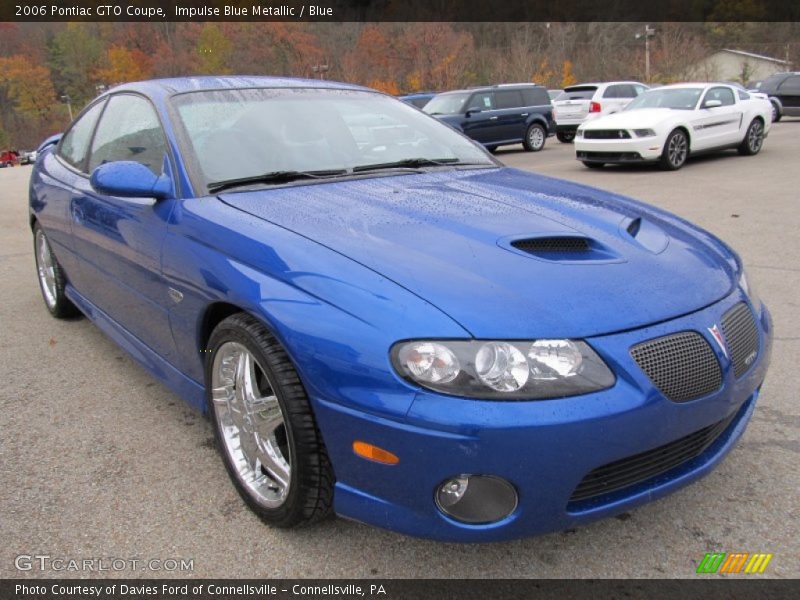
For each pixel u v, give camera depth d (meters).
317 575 2.14
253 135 3.04
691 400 2.00
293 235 2.28
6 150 81.94
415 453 1.83
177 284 2.59
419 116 3.71
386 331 1.88
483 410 1.78
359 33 55.56
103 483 2.65
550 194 2.88
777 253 5.88
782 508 2.43
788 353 3.76
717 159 13.01
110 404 3.34
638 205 2.99
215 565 2.19
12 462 2.81
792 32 67.88
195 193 2.71
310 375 1.98
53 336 4.33
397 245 2.20
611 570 2.15
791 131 19.33
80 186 3.58
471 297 1.93
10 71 83.88
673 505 2.47
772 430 2.96
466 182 3.01
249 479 2.42
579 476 1.86
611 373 1.88
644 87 19.36
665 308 2.06
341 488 2.04
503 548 2.26
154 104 3.12
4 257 6.71
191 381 2.77
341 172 3.04
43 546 2.28
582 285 2.05
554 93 26.56
